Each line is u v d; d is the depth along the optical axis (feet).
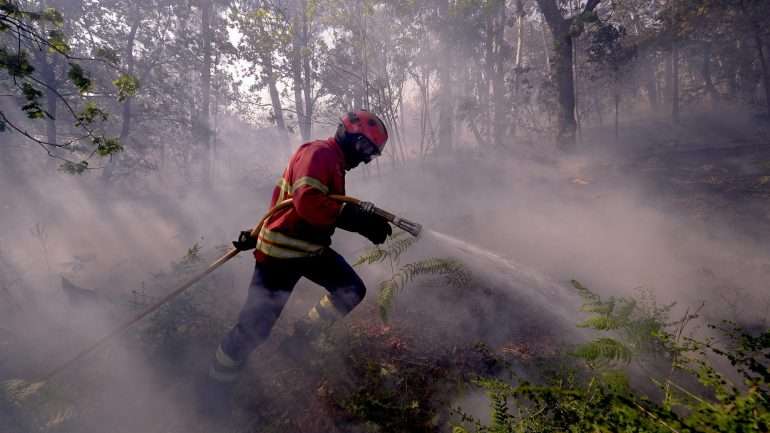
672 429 4.93
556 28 50.93
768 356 5.93
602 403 5.61
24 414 7.42
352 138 7.89
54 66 37.50
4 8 14.32
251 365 9.45
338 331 10.19
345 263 9.00
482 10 39.55
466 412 7.88
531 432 6.29
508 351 9.73
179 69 49.62
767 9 49.26
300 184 7.28
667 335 7.13
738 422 4.71
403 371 8.97
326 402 8.30
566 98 49.60
